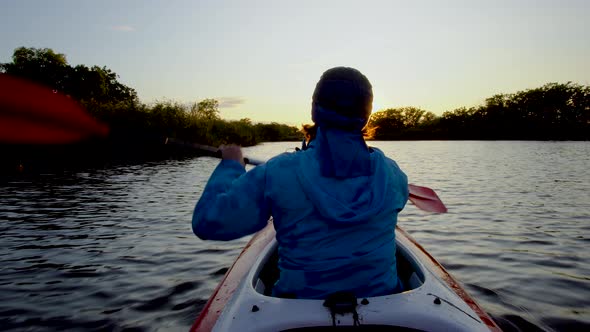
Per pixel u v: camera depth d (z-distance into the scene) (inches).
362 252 47.6
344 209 45.3
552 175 462.0
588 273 141.9
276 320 47.3
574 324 104.1
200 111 1183.6
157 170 541.3
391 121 3282.5
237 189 45.9
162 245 184.9
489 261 156.6
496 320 106.9
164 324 108.0
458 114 2876.5
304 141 62.2
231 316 50.9
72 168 564.7
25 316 114.0
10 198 312.3
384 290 50.4
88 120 47.1
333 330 46.9
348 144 46.9
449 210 261.4
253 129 2065.7
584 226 212.4
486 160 735.7
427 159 787.4
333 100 46.9
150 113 954.1
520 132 2522.1
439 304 53.0
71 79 1776.6
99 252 175.2
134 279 141.9
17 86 37.5
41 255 171.5
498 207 270.4
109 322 109.6
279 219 48.2
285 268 49.8
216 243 187.3
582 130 2381.9
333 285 48.1
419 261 81.0
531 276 139.5
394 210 49.8
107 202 295.3
